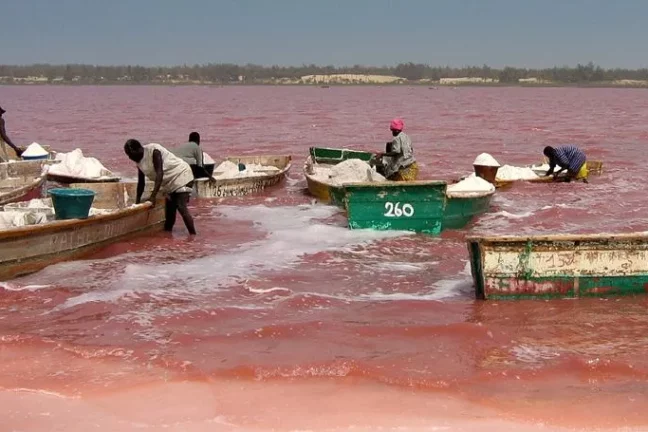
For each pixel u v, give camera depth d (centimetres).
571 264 944
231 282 1055
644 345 814
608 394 695
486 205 1512
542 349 804
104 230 1180
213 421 642
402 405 672
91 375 732
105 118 5616
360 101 10550
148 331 857
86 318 899
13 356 776
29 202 1255
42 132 4122
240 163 2022
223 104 9012
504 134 4134
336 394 695
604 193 1845
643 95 15738
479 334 841
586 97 13662
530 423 639
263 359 772
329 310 938
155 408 666
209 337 833
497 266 941
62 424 635
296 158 2825
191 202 1694
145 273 1090
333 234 1342
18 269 1040
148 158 1262
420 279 1080
